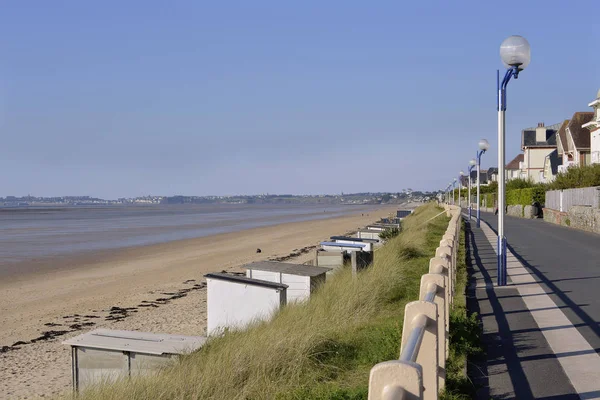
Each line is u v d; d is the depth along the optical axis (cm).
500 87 1391
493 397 612
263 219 9881
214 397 651
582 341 835
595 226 2973
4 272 2942
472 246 2361
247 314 1166
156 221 9312
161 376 738
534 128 8312
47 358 1359
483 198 7712
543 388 638
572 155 5522
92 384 802
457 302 1060
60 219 10575
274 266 1431
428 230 2923
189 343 887
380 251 1794
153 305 1986
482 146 2886
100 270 2997
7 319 1825
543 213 4525
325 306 1059
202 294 2170
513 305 1119
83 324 1722
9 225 8081
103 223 8638
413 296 1209
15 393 1102
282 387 656
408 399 271
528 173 7706
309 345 763
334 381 684
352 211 15300
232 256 3544
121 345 875
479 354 773
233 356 741
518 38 1299
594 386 641
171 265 3155
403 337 456
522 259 1877
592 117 5391
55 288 2428
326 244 1925
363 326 940
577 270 1597
